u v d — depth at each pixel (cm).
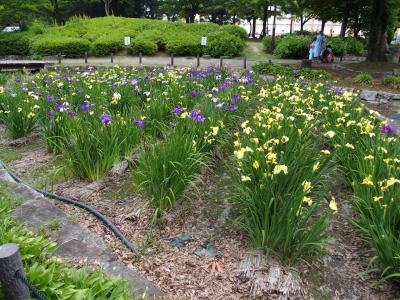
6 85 1052
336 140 528
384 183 364
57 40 2077
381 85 1165
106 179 485
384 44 1670
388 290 318
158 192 397
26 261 263
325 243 355
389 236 313
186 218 412
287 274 320
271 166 369
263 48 2534
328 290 321
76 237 342
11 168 535
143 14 4169
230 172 408
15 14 2394
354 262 355
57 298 227
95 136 483
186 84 827
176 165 396
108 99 717
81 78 935
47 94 721
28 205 391
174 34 2370
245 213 370
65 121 557
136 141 530
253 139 414
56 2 3127
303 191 322
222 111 586
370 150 438
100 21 2645
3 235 280
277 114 487
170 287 310
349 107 652
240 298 304
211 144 521
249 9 3222
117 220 402
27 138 648
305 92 890
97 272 264
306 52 2148
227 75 1030
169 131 556
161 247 364
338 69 1559
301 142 451
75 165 486
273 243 328
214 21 3988
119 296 241
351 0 1680
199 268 336
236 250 362
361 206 383
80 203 429
